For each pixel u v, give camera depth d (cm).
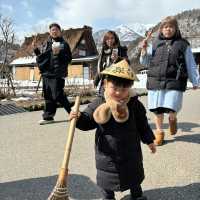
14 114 470
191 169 232
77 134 334
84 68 2105
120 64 166
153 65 292
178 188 202
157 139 288
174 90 287
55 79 384
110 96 165
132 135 169
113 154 167
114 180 168
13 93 733
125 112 165
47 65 384
